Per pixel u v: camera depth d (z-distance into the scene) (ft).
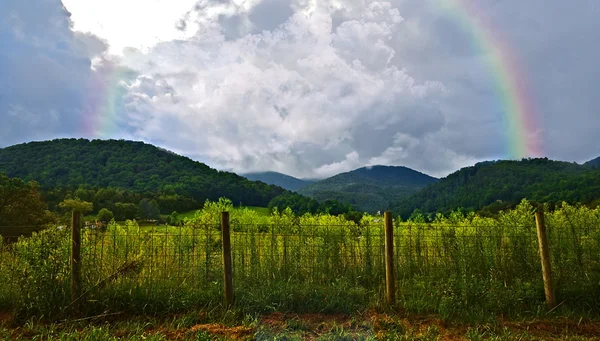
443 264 30.48
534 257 29.14
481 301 24.73
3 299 23.43
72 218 23.73
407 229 34.22
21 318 21.99
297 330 21.24
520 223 31.99
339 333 20.54
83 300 22.99
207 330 20.35
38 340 19.38
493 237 30.60
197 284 26.55
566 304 24.98
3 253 25.16
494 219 36.70
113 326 21.34
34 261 23.36
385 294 25.32
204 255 29.76
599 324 22.53
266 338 19.86
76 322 21.61
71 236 24.07
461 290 25.39
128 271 24.94
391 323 21.98
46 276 23.09
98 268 25.12
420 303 24.47
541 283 26.12
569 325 22.27
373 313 23.67
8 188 85.71
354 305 24.38
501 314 23.57
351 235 32.78
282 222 34.12
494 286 25.64
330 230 32.19
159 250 29.45
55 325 20.86
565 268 27.58
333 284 26.68
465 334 20.89
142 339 19.02
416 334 20.68
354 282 28.76
